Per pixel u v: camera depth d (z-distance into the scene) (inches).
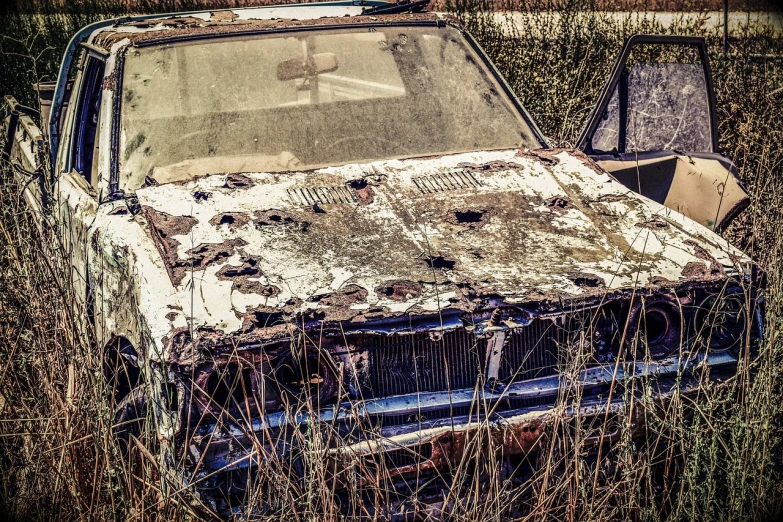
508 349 114.6
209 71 167.8
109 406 121.6
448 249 124.6
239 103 163.5
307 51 173.9
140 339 113.0
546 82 309.6
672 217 136.2
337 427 108.0
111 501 113.7
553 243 127.4
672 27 372.5
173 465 104.7
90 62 185.3
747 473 115.0
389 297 112.5
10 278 150.0
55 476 120.3
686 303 119.0
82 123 183.9
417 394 111.4
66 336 131.9
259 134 159.3
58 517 118.2
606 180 146.5
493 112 171.5
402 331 108.6
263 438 105.0
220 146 156.6
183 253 120.5
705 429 116.6
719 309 119.6
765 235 161.9
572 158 154.3
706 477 116.3
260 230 127.0
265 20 182.4
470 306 111.3
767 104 261.1
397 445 107.3
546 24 364.5
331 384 109.7
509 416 111.3
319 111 164.4
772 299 127.0
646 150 181.3
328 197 138.0
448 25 186.7
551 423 111.1
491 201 137.9
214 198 136.1
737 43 356.2
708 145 190.7
